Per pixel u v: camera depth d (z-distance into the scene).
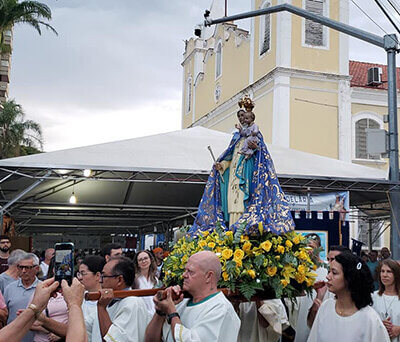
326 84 23.72
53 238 23.16
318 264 5.32
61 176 11.20
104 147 11.48
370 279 3.90
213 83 31.19
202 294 3.61
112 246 6.63
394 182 10.55
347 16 24.14
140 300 3.84
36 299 2.68
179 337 3.34
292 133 22.91
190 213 16.00
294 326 5.49
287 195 12.84
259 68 25.09
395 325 4.99
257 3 25.86
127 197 15.19
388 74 10.28
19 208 16.12
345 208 12.58
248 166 5.48
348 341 3.74
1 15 24.39
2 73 36.84
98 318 3.69
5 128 31.11
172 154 11.59
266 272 4.66
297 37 23.48
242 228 4.88
